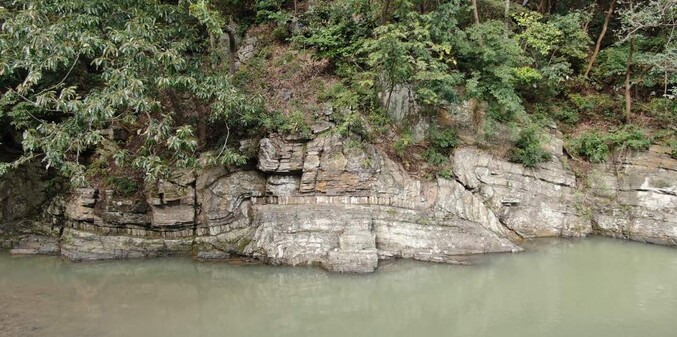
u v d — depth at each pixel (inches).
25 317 303.7
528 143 480.1
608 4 613.3
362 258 383.2
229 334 284.2
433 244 414.3
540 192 479.2
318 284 363.9
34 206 463.5
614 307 313.1
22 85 346.6
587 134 517.7
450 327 290.5
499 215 462.3
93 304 329.1
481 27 471.8
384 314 313.0
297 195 429.7
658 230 457.1
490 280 365.4
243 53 568.1
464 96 480.7
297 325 297.9
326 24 547.5
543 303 322.0
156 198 419.8
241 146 440.1
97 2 364.5
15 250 436.8
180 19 410.0
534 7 636.7
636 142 488.7
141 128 476.1
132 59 348.8
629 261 407.5
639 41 539.8
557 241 460.4
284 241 403.2
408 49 446.9
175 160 431.8
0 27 401.7
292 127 430.3
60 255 431.5
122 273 391.9
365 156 436.1
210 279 378.0
